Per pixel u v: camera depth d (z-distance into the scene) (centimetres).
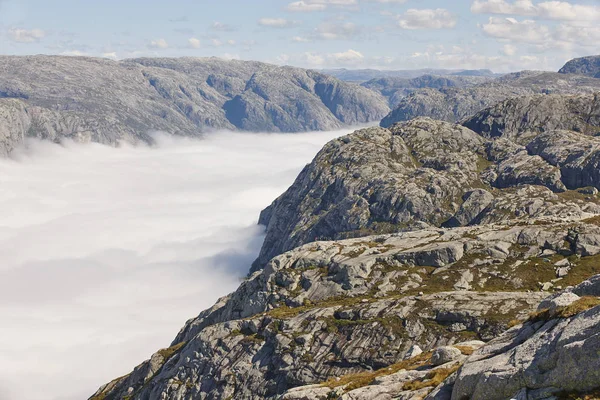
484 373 3362
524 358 3262
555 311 3612
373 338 10250
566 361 2986
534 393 3061
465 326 9906
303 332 11019
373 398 4366
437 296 10844
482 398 3309
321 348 10550
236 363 11331
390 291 11944
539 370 3125
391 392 4372
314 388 5638
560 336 3167
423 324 10212
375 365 9862
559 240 12150
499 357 3478
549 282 11044
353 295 12369
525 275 11444
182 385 11744
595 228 12206
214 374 11450
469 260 12338
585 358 2909
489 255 12306
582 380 2905
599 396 2808
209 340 12206
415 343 9906
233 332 12194
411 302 10819
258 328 11900
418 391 4156
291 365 10506
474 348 5028
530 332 3628
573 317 3331
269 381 10644
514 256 12156
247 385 10850
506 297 10344
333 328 10850
